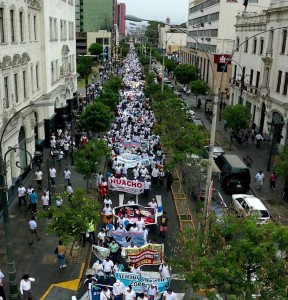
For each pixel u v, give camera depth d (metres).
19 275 18.28
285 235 11.19
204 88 64.19
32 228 20.84
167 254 20.52
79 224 17.59
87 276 18.25
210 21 85.06
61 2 43.47
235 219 13.22
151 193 28.86
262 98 46.31
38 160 28.44
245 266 11.48
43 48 35.75
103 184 26.55
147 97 61.59
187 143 28.28
